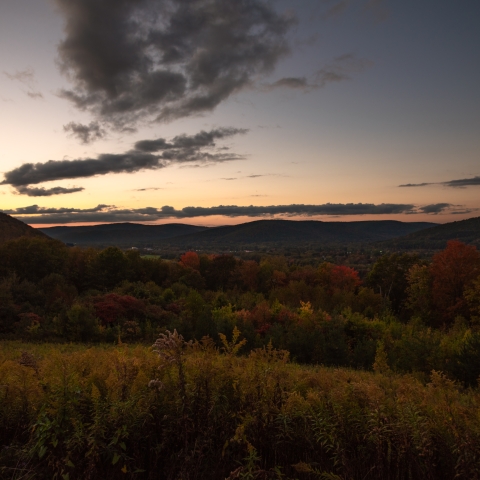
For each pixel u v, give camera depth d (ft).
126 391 12.53
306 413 12.41
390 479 11.12
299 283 172.04
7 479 10.53
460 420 12.17
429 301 148.36
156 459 11.27
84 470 10.59
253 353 15.40
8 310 85.71
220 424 12.29
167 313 97.04
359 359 64.13
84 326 79.51
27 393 12.83
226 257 222.48
